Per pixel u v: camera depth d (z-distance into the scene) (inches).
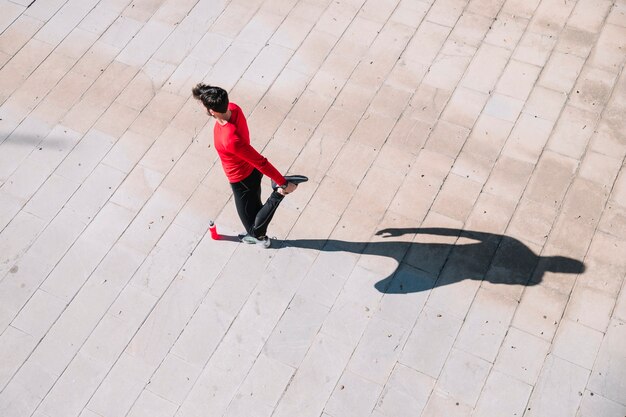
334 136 292.0
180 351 250.5
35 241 277.4
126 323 257.3
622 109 291.1
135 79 315.9
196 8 335.0
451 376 239.3
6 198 288.0
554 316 247.4
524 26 316.8
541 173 277.7
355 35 319.9
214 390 242.4
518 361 240.2
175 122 301.9
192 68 316.5
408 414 233.8
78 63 322.7
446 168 281.3
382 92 302.5
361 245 266.7
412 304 253.4
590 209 268.2
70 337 255.9
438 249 263.7
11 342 256.2
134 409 240.8
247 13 331.0
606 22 315.3
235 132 207.6
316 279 261.0
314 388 240.4
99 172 291.7
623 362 237.5
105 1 341.4
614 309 247.3
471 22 319.6
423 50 313.1
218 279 263.6
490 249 262.4
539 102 295.1
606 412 229.5
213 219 277.0
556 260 258.4
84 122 305.1
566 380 235.6
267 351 248.2
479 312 250.1
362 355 245.1
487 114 293.6
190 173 288.2
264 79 310.2
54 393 245.6
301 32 323.0
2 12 341.1
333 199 277.1
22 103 312.5
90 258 271.9
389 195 276.7
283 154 288.7
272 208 240.2
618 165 277.4
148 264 268.8
